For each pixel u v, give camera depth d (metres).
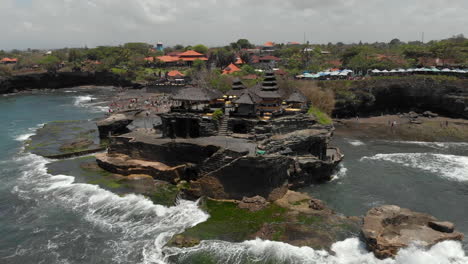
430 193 57.72
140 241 42.72
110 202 52.72
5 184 60.19
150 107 128.12
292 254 38.66
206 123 65.31
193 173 59.28
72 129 98.94
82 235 44.31
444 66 135.75
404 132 97.19
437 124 102.25
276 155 51.31
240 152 51.91
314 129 67.12
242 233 42.81
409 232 41.38
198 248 40.09
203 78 133.50
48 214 49.69
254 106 66.06
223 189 52.25
